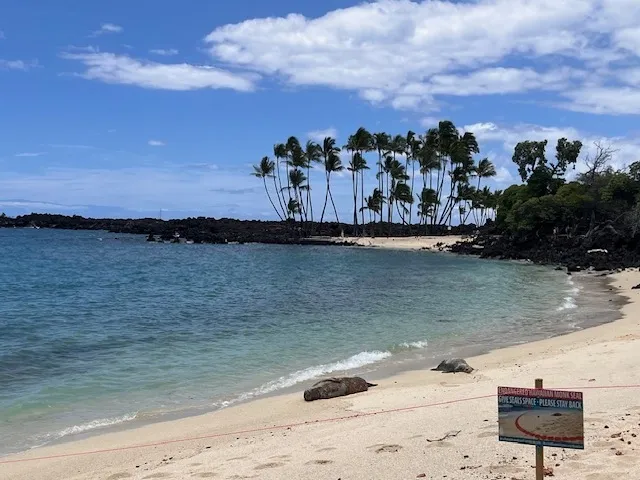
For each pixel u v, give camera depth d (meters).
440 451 7.89
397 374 15.60
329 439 9.28
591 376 12.58
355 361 17.45
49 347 19.53
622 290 36.53
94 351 19.02
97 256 69.62
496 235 87.06
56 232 135.00
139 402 13.34
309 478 7.31
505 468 6.89
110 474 8.52
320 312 28.14
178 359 17.86
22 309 28.70
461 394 12.04
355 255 76.06
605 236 64.12
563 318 25.55
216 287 40.06
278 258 70.12
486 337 21.33
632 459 6.80
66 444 10.50
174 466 8.56
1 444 10.56
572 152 86.44
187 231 108.69
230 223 122.06
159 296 34.91
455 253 81.19
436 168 105.44
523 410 5.36
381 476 7.10
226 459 8.69
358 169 106.00
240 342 20.59
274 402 13.09
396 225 122.62
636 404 9.79
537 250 68.56
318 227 113.75
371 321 25.27
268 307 30.02
